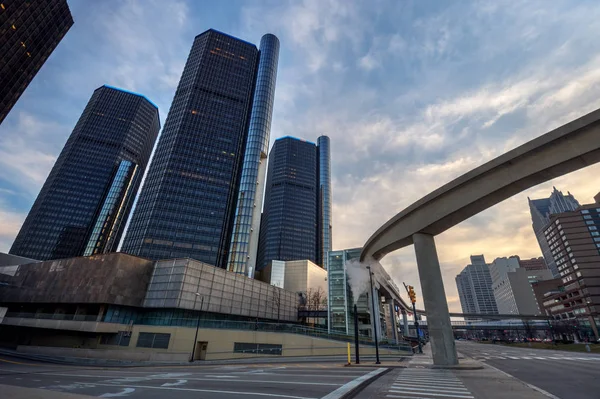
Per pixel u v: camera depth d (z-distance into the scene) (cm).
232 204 13112
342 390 1151
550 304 14150
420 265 2703
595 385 1373
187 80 15050
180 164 12369
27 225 16525
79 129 19762
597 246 11988
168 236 10788
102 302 4516
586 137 1914
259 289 7038
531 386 1324
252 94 16425
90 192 18200
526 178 2155
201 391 1149
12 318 4916
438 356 2362
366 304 6375
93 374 1902
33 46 9031
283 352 4700
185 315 5053
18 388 619
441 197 2638
